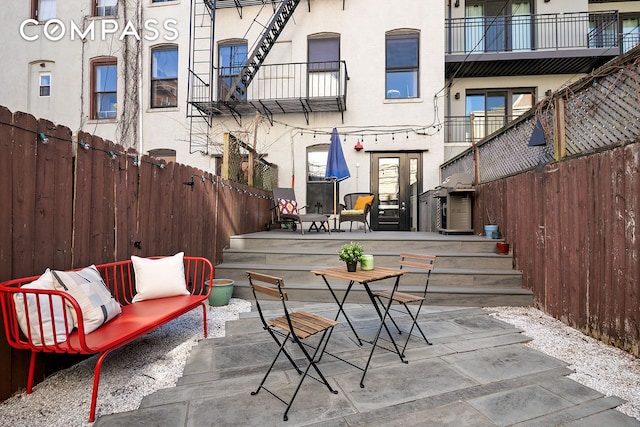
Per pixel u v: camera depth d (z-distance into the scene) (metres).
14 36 9.24
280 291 1.93
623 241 2.62
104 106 9.18
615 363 2.44
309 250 4.89
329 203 8.58
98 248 2.69
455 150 8.76
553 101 3.57
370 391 2.09
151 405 1.93
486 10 9.33
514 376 2.28
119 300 2.87
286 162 8.66
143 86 9.02
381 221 8.41
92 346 1.85
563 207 3.36
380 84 8.45
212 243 4.67
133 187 3.12
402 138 8.37
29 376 2.01
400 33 8.51
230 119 8.81
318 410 1.89
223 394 2.06
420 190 8.31
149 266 2.89
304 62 8.49
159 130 8.98
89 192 2.60
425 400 1.99
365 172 8.46
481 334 3.04
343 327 3.24
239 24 8.83
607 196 2.79
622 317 2.64
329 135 8.56
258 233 6.19
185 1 8.94
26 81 9.17
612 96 2.82
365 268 2.83
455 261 4.48
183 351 2.65
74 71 9.12
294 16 8.67
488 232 4.90
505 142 4.84
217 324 3.26
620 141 2.68
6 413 1.83
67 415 1.83
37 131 2.16
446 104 9.21
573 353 2.63
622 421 1.80
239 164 6.02
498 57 8.31
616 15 9.11
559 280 3.41
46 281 2.03
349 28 8.55
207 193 4.54
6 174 1.96
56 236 2.30
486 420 1.81
